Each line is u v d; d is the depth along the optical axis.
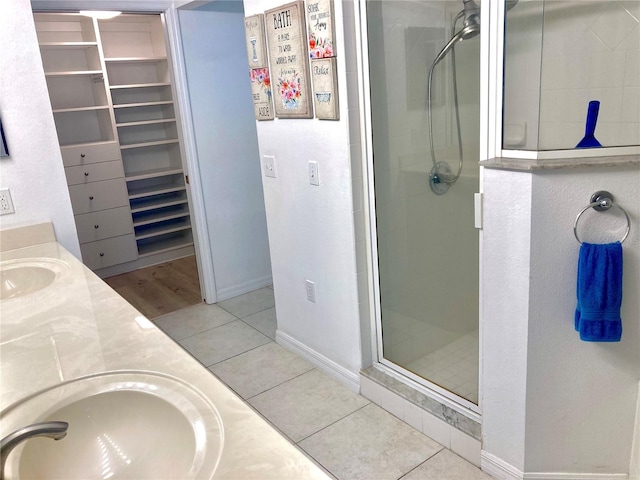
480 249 1.91
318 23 2.21
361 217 2.40
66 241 2.47
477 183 1.98
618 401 1.81
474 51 1.86
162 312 3.85
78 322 1.57
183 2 3.24
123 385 1.22
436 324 2.30
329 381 2.77
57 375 1.27
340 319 2.64
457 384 2.28
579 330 1.67
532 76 1.64
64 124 4.74
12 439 0.87
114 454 1.17
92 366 1.31
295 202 2.71
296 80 2.42
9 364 1.33
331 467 2.14
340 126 2.29
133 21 4.91
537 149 1.66
